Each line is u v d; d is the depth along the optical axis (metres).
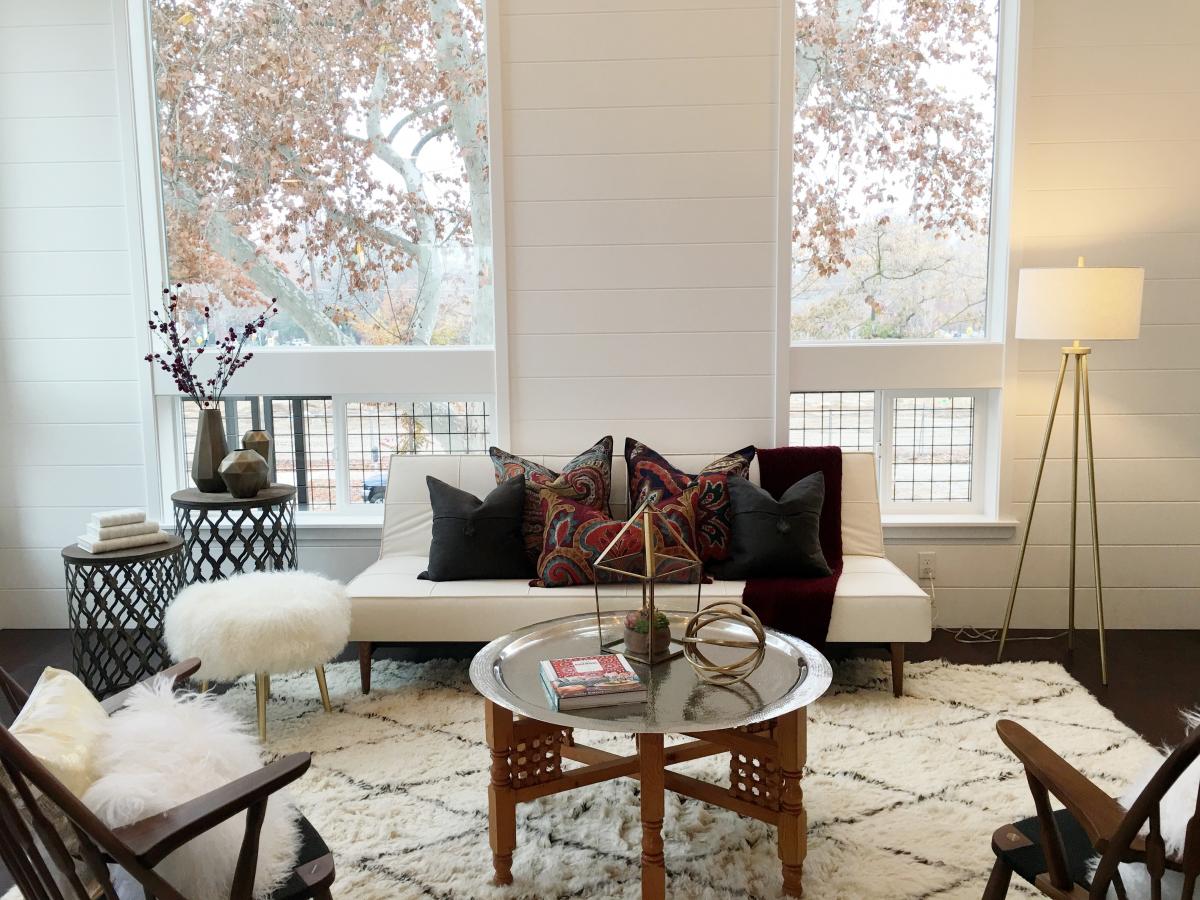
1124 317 3.43
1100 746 2.98
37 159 4.08
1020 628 4.16
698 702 2.24
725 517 3.60
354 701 3.40
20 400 4.21
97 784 1.58
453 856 2.43
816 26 3.98
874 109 4.03
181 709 1.85
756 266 4.00
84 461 4.23
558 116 3.95
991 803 2.65
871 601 3.34
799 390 4.08
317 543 4.26
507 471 3.82
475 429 4.32
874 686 3.48
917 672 3.62
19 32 4.02
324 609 3.12
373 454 4.36
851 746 3.00
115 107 4.05
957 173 4.05
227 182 4.16
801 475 3.82
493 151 3.96
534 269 4.03
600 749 2.84
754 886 2.29
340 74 4.11
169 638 3.08
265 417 4.32
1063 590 4.12
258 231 4.19
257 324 4.00
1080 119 3.89
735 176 3.95
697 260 4.00
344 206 4.18
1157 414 4.02
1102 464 4.05
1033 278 3.55
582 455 3.87
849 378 4.06
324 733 3.13
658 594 3.38
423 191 4.16
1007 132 3.95
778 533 3.49
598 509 3.74
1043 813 1.67
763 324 4.03
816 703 3.34
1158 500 4.07
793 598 3.35
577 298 4.04
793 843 2.25
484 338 4.22
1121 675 3.62
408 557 3.89
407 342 4.24
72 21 4.00
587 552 3.46
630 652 2.53
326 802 2.69
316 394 4.22
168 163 4.14
